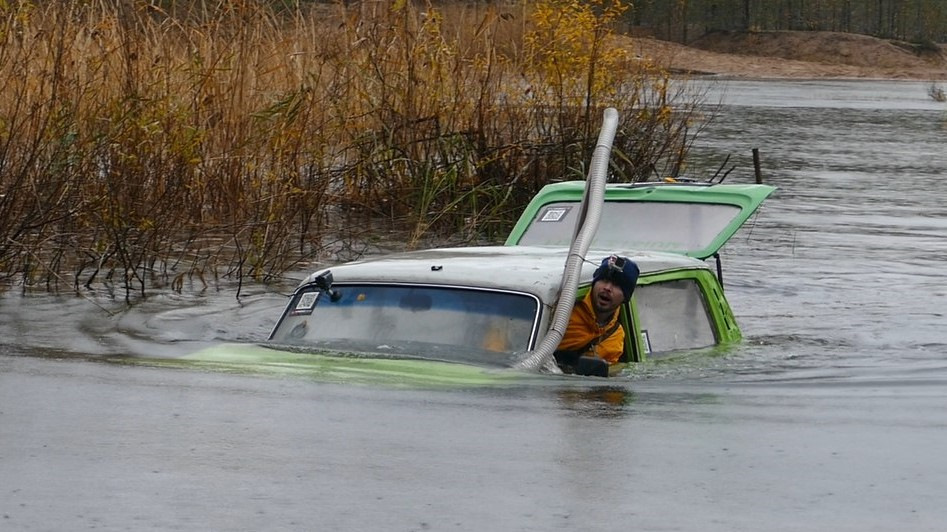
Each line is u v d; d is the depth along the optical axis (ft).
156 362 29.12
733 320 34.86
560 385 26.73
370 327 29.09
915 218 66.74
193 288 41.65
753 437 23.22
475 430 23.03
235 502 19.10
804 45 357.61
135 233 46.62
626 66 64.80
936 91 233.35
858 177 88.28
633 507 19.06
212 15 58.44
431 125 59.47
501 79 61.41
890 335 37.04
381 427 23.12
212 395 25.46
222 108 54.90
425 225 54.70
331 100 58.03
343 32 60.59
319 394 25.44
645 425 23.86
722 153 100.89
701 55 333.21
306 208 51.57
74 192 46.52
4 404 24.76
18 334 33.73
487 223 56.13
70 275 42.80
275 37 59.98
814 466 21.36
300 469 20.66
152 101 49.21
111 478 20.16
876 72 345.51
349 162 59.57
